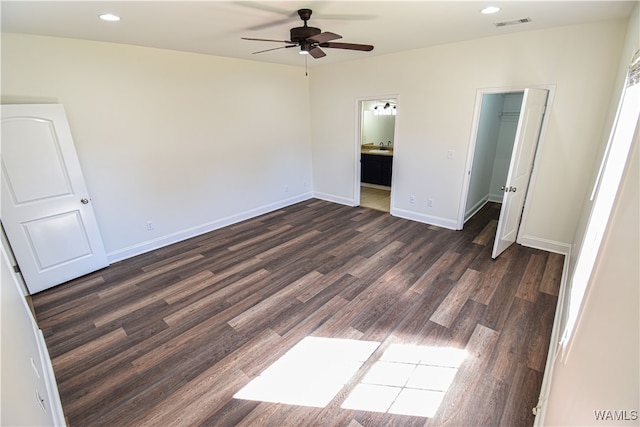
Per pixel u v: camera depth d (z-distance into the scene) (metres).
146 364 2.19
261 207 5.40
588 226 2.22
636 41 2.06
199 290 3.11
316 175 6.20
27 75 2.88
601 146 2.84
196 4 2.29
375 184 7.33
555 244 3.65
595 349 1.02
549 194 3.56
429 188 4.63
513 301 2.77
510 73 3.52
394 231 4.49
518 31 3.31
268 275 3.36
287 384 2.01
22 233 2.96
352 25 2.97
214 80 4.30
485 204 5.63
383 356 2.21
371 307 2.76
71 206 3.24
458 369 2.08
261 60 4.70
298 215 5.34
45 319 2.71
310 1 2.30
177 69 3.90
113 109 3.46
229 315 2.71
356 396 1.92
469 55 3.75
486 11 2.60
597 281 1.05
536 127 3.37
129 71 3.51
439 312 2.66
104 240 3.63
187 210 4.37
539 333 2.37
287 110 5.41
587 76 3.08
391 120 8.09
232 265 3.61
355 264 3.54
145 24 2.71
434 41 3.71
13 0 2.03
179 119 4.04
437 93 4.16
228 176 4.78
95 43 3.23
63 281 3.28
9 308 1.50
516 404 1.83
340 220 5.03
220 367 2.15
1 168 2.78
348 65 4.99
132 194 3.78
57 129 3.04
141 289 3.15
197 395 1.94
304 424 1.76
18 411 1.04
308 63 5.06
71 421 1.79
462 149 4.15
